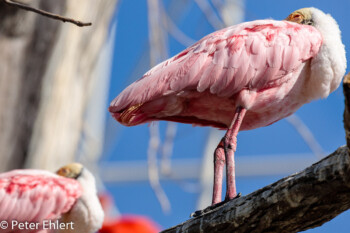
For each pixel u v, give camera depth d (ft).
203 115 31.40
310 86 30.63
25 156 42.75
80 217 38.70
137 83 29.91
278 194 24.48
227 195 28.50
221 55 29.66
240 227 25.67
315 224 24.63
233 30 30.53
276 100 30.37
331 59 30.07
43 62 42.45
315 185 23.52
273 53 29.76
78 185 39.19
